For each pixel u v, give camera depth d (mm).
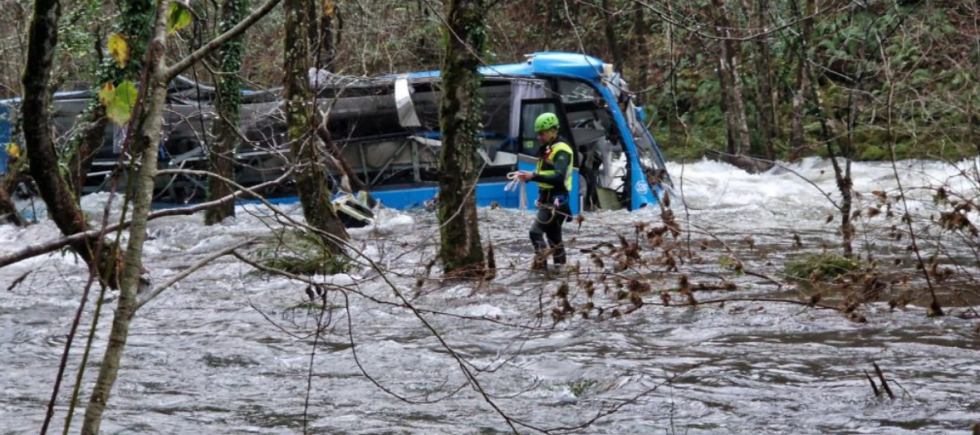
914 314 9805
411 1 22344
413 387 7320
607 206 22141
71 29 17156
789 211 21578
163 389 7266
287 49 13742
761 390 7047
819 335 8938
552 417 6465
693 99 33656
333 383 7438
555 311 9430
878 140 27656
